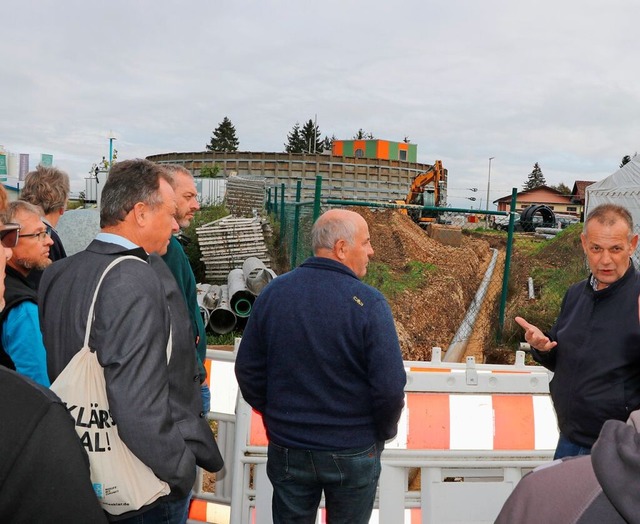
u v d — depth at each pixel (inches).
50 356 80.0
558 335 109.6
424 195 1071.6
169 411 77.3
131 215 84.0
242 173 1453.0
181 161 1508.4
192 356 90.7
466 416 127.8
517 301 419.8
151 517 81.0
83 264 80.9
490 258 741.9
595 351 101.1
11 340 94.4
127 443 73.4
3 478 46.6
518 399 129.6
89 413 74.2
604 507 35.6
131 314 74.8
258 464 131.9
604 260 99.4
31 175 152.0
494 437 127.5
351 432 96.1
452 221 1184.8
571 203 2881.4
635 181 502.3
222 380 144.2
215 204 712.4
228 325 354.3
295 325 95.5
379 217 783.1
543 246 676.1
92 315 75.7
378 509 126.7
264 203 754.8
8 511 47.1
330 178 1433.3
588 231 102.5
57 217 155.3
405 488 126.8
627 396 98.8
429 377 128.1
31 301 97.2
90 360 74.7
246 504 132.5
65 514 48.6
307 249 360.2
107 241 83.6
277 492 102.9
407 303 369.7
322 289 95.9
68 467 49.3
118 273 77.5
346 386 95.0
